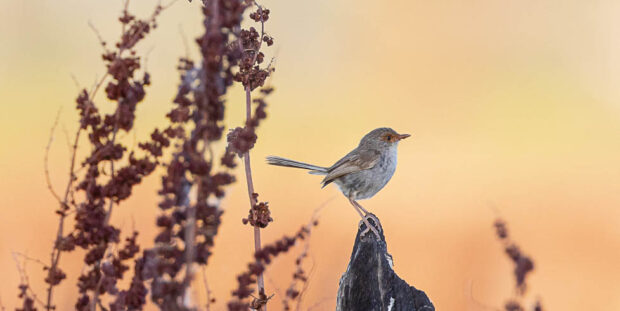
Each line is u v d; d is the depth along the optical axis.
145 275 3.95
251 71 5.11
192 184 3.73
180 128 3.84
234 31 3.93
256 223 4.95
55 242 4.05
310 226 4.20
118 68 4.11
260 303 4.58
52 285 4.06
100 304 4.09
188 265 3.63
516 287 3.45
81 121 4.10
